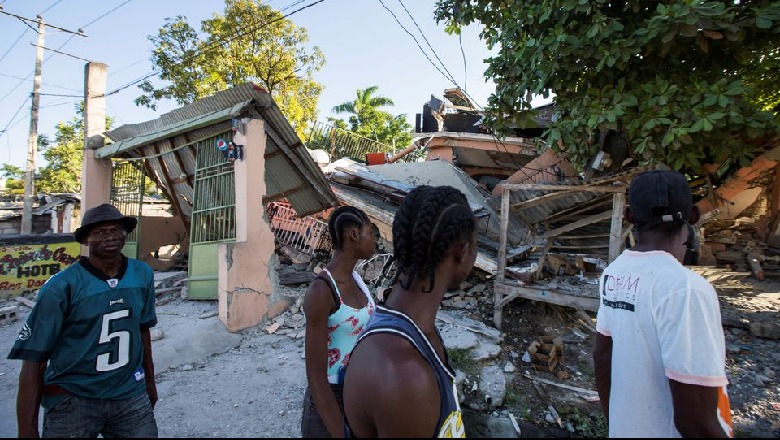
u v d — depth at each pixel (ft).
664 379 4.62
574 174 23.63
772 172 27.27
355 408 3.24
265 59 67.15
